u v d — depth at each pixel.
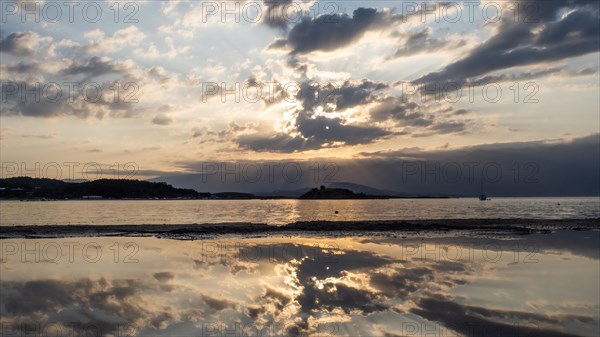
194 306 10.04
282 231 29.88
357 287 12.04
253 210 87.12
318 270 14.78
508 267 15.30
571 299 10.66
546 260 16.86
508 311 9.59
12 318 9.07
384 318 9.06
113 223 43.25
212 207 106.75
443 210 84.88
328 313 9.43
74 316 9.20
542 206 108.44
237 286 12.20
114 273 14.19
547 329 8.30
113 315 9.27
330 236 27.20
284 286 12.22
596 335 7.97
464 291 11.52
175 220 49.69
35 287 12.05
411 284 12.48
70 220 48.81
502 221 36.56
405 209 92.75
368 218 55.47
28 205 114.06
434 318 9.04
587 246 21.23
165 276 13.67
